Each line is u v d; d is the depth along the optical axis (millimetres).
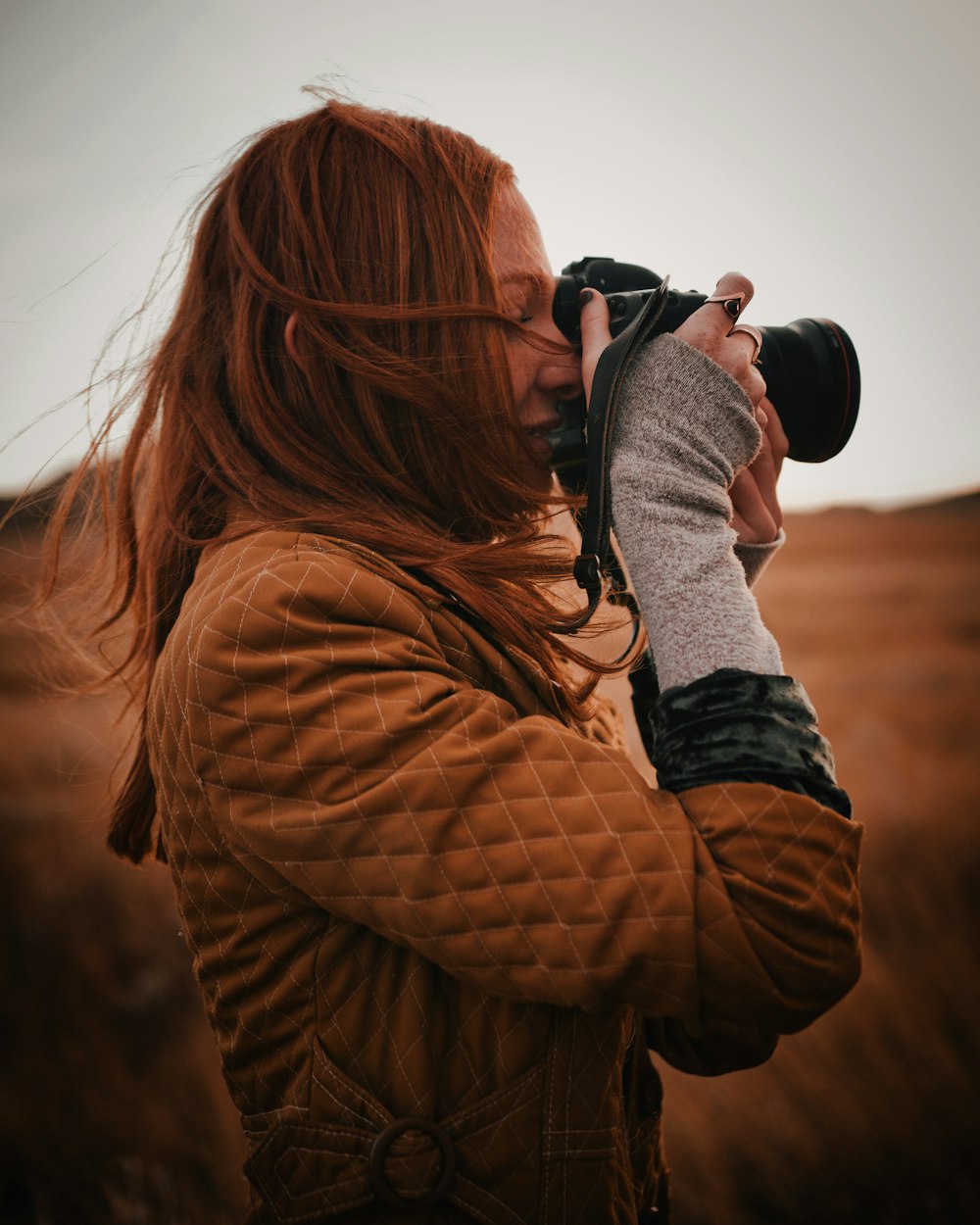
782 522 880
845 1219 2131
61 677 1104
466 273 769
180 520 821
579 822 587
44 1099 2760
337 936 656
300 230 766
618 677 996
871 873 3730
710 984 568
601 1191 665
